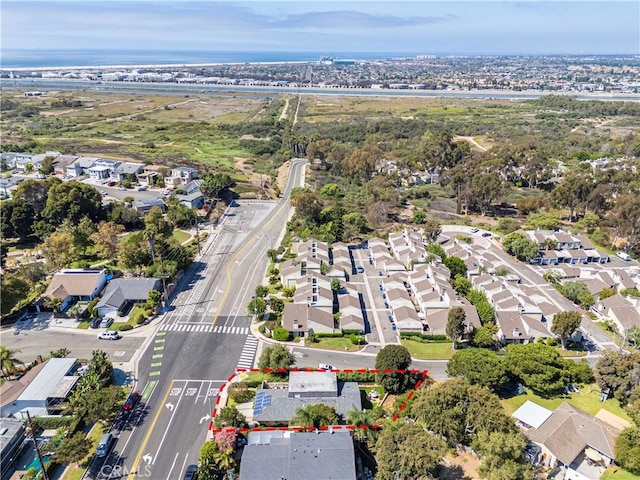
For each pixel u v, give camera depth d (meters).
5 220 149.62
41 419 79.44
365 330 110.19
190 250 148.38
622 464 71.31
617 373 86.12
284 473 66.31
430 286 121.69
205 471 67.94
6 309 108.69
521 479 65.81
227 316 114.62
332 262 142.38
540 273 142.38
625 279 130.62
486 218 192.62
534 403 83.94
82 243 140.88
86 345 102.00
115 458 73.38
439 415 74.62
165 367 95.12
